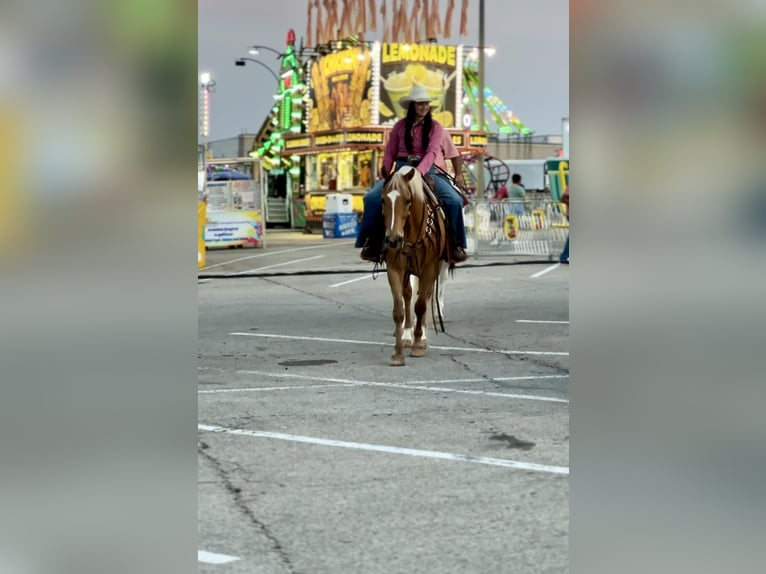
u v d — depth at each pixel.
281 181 45.66
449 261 9.49
